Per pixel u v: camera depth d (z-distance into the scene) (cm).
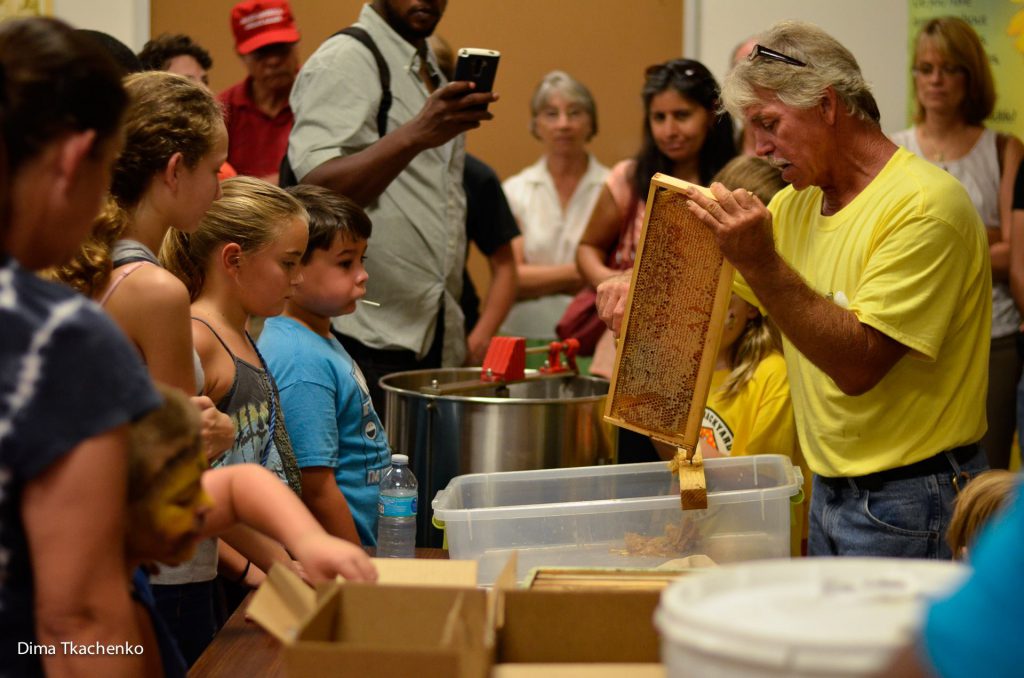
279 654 144
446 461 232
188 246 192
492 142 439
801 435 212
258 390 192
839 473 199
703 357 173
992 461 366
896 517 194
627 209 347
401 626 108
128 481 104
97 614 97
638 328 178
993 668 69
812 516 213
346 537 209
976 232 190
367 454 223
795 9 415
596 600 112
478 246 353
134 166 159
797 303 176
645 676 104
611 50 430
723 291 171
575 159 404
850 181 197
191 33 427
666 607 80
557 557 175
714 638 75
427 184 302
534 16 430
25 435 94
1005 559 70
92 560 96
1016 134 382
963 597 71
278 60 372
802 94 188
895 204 187
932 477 193
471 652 99
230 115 378
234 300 194
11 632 100
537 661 113
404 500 206
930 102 373
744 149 352
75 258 148
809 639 73
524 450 230
